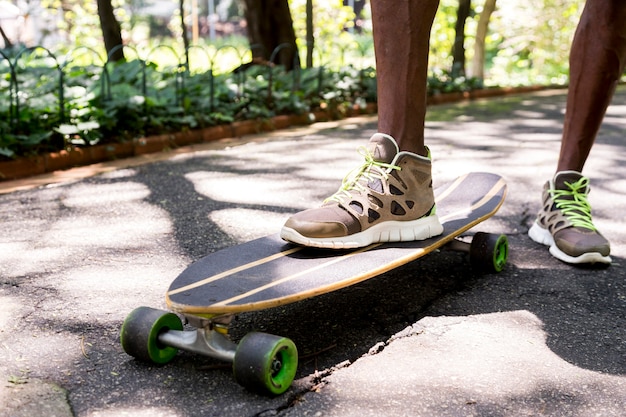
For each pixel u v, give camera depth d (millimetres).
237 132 5297
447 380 1513
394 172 1868
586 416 1383
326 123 6133
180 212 2928
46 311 1868
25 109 3947
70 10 11906
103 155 4230
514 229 2736
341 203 1799
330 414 1366
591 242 2271
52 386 1469
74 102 4199
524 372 1562
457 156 4336
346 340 1711
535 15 13617
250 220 2812
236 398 1423
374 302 1963
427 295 2025
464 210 2234
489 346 1691
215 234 2609
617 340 1757
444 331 1774
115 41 6344
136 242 2498
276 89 6297
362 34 15383
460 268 2271
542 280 2170
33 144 3834
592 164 4020
